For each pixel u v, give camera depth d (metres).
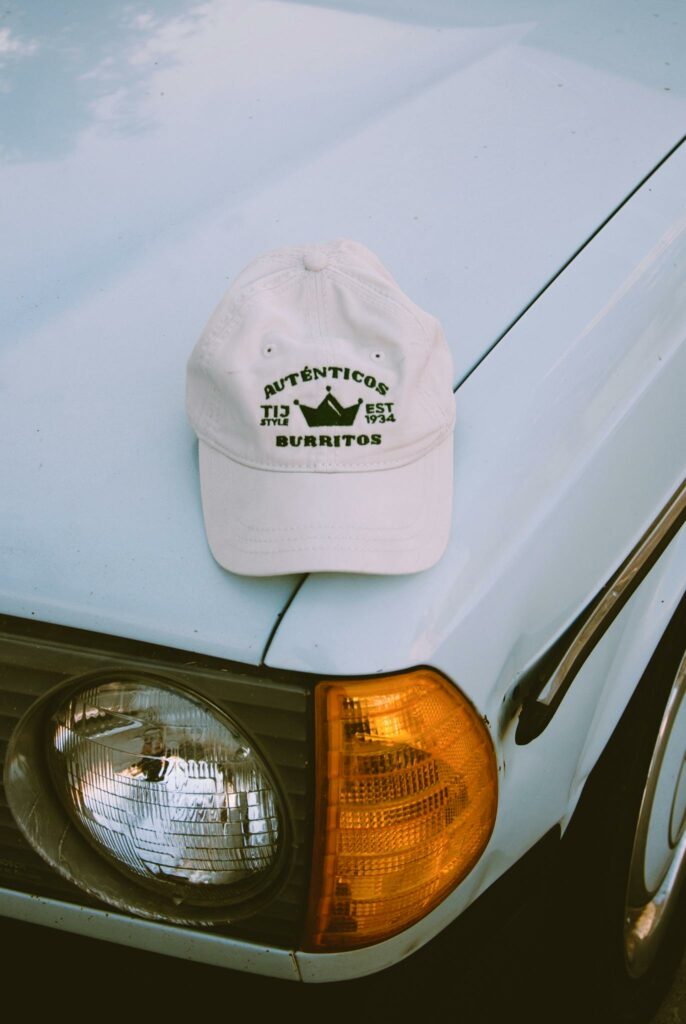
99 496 1.26
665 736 1.69
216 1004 1.31
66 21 2.02
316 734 1.12
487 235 1.54
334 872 1.15
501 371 1.36
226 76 1.86
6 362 1.42
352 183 1.63
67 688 1.19
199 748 1.16
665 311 1.57
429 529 1.18
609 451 1.42
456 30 1.96
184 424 1.33
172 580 1.18
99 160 1.71
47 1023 1.42
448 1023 1.37
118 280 1.51
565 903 1.57
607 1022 1.79
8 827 1.26
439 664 1.15
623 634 1.50
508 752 1.27
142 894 1.24
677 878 1.88
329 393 1.16
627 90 1.82
